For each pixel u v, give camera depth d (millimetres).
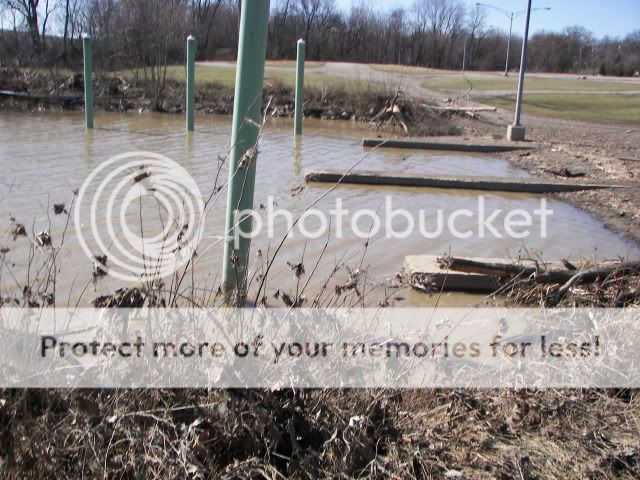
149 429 2871
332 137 17234
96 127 16641
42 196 8453
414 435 3168
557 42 74562
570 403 3496
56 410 2990
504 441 3215
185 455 2709
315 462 2926
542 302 4633
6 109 20703
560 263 6031
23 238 6457
